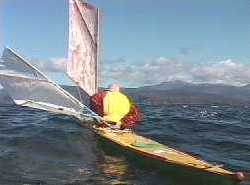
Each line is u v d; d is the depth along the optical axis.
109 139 14.82
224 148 16.88
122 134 15.52
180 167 12.23
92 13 19.66
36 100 16.33
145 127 22.09
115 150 14.38
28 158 13.99
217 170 11.63
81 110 16.19
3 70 15.74
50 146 15.73
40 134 17.97
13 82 15.97
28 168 12.82
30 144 16.06
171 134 19.84
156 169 12.70
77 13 19.64
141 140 14.79
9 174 12.16
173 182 11.61
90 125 16.48
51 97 16.31
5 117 25.77
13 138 17.16
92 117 16.22
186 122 25.70
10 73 15.80
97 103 16.45
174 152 13.47
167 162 12.55
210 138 19.17
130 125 16.38
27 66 15.66
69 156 14.34
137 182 11.55
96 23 19.52
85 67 19.75
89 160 13.80
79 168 12.86
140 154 13.44
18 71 15.84
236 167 13.69
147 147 13.92
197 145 17.34
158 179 11.86
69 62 19.27
